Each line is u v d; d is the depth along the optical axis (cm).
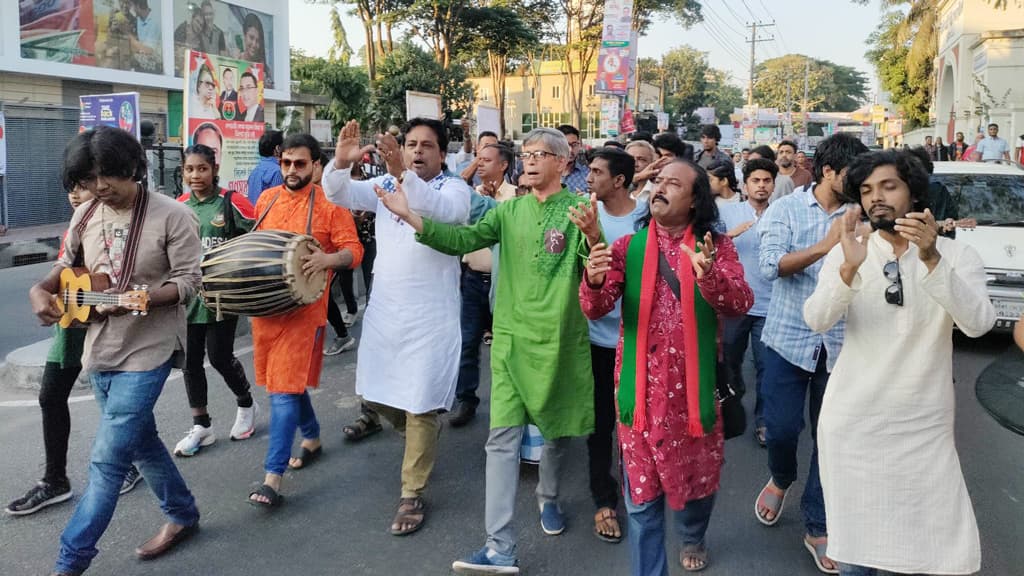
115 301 336
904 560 271
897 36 3344
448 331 419
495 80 3962
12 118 1767
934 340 268
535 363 363
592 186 429
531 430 479
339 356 749
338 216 452
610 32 1505
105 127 340
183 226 357
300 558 382
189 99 921
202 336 497
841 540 279
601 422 406
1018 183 872
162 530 388
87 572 365
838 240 285
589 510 439
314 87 3016
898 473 270
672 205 300
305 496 449
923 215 248
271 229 442
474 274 566
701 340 305
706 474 318
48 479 425
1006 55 2398
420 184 394
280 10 2620
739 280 299
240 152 1002
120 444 345
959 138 2353
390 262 420
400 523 407
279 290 396
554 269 362
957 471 272
